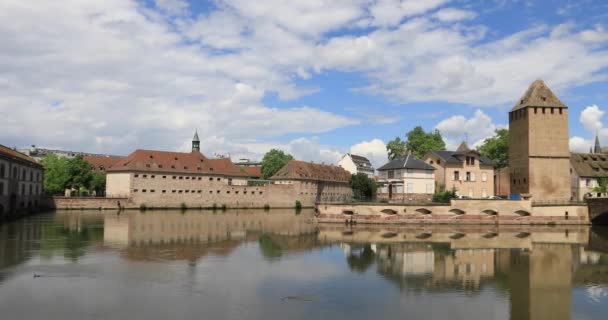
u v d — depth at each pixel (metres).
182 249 41.22
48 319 21.38
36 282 27.95
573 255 41.53
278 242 47.53
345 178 152.75
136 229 57.03
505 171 98.12
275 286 27.97
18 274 30.06
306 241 49.03
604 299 26.17
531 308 24.14
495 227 68.75
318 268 33.75
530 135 83.62
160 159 108.50
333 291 27.02
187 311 22.70
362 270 33.25
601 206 70.75
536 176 83.12
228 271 31.97
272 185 119.56
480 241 51.03
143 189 103.62
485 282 29.94
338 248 44.03
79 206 95.94
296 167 128.00
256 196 117.62
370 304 24.44
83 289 26.44
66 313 22.20
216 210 106.69
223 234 53.59
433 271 33.28
